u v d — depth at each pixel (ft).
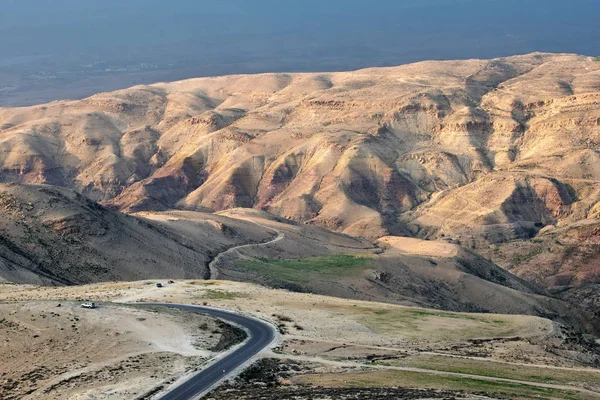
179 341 344.08
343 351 355.56
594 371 363.76
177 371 298.35
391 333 408.46
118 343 328.49
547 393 293.23
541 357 385.91
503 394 280.51
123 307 390.63
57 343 320.70
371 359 344.08
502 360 368.07
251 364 314.96
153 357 314.76
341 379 294.46
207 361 316.19
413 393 267.39
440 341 401.90
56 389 272.10
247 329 388.16
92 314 363.97
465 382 302.04
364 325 422.00
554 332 440.45
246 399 258.57
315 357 339.57
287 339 370.53
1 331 328.08
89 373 289.53
